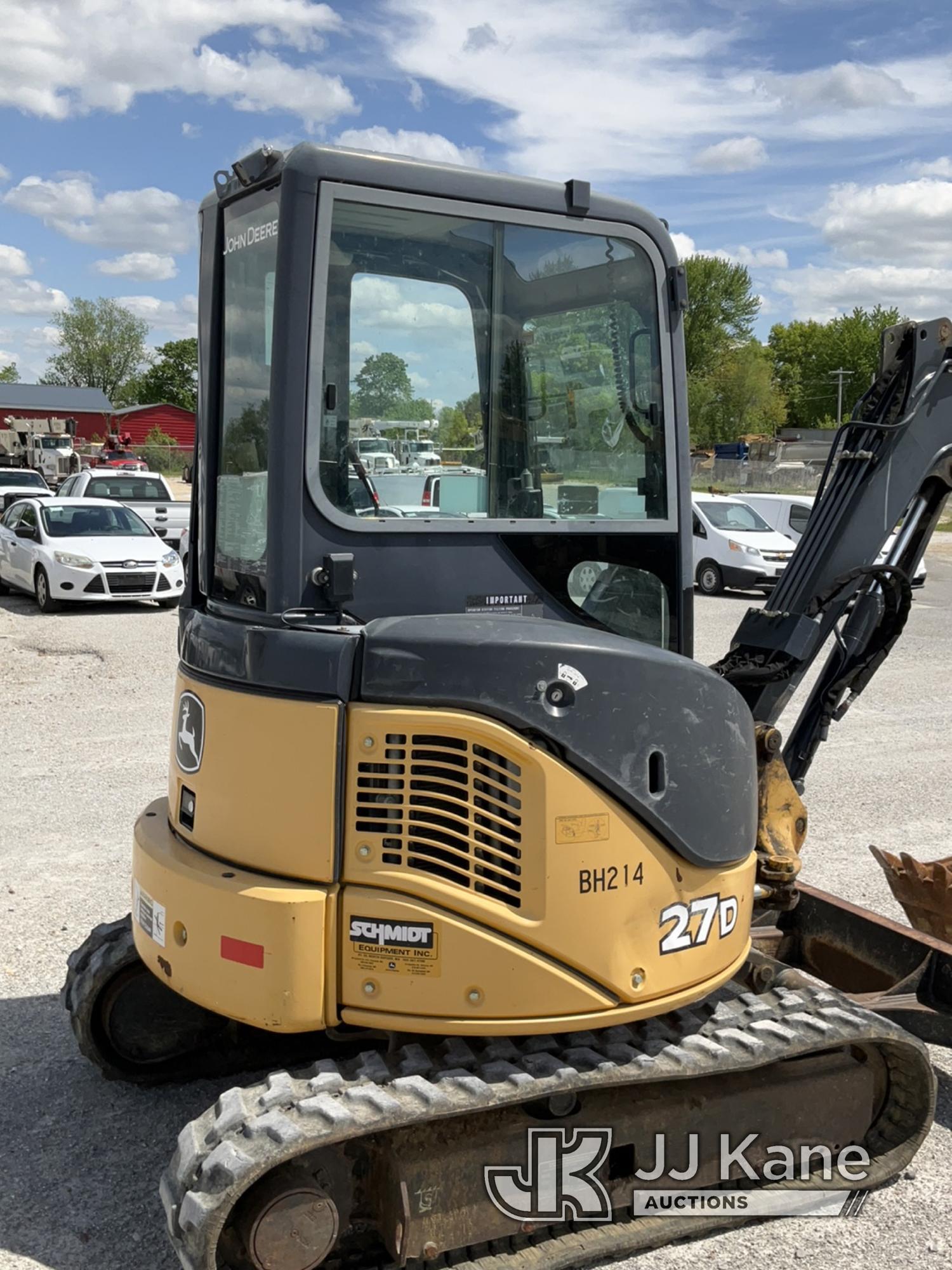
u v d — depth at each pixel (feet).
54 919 18.80
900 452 14.05
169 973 11.15
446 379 11.44
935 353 13.99
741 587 63.21
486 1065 10.46
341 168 10.55
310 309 10.54
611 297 12.26
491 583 11.60
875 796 26.76
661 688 10.70
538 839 10.18
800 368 355.56
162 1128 13.52
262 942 10.19
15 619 49.60
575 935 10.34
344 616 10.89
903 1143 12.55
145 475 69.97
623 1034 11.21
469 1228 10.56
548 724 10.21
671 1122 11.46
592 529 12.09
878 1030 11.66
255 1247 9.57
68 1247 11.43
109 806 24.49
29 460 112.27
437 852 10.23
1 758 27.96
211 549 12.57
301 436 10.59
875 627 14.66
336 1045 15.11
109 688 35.94
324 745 10.21
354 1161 10.44
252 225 11.52
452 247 11.36
